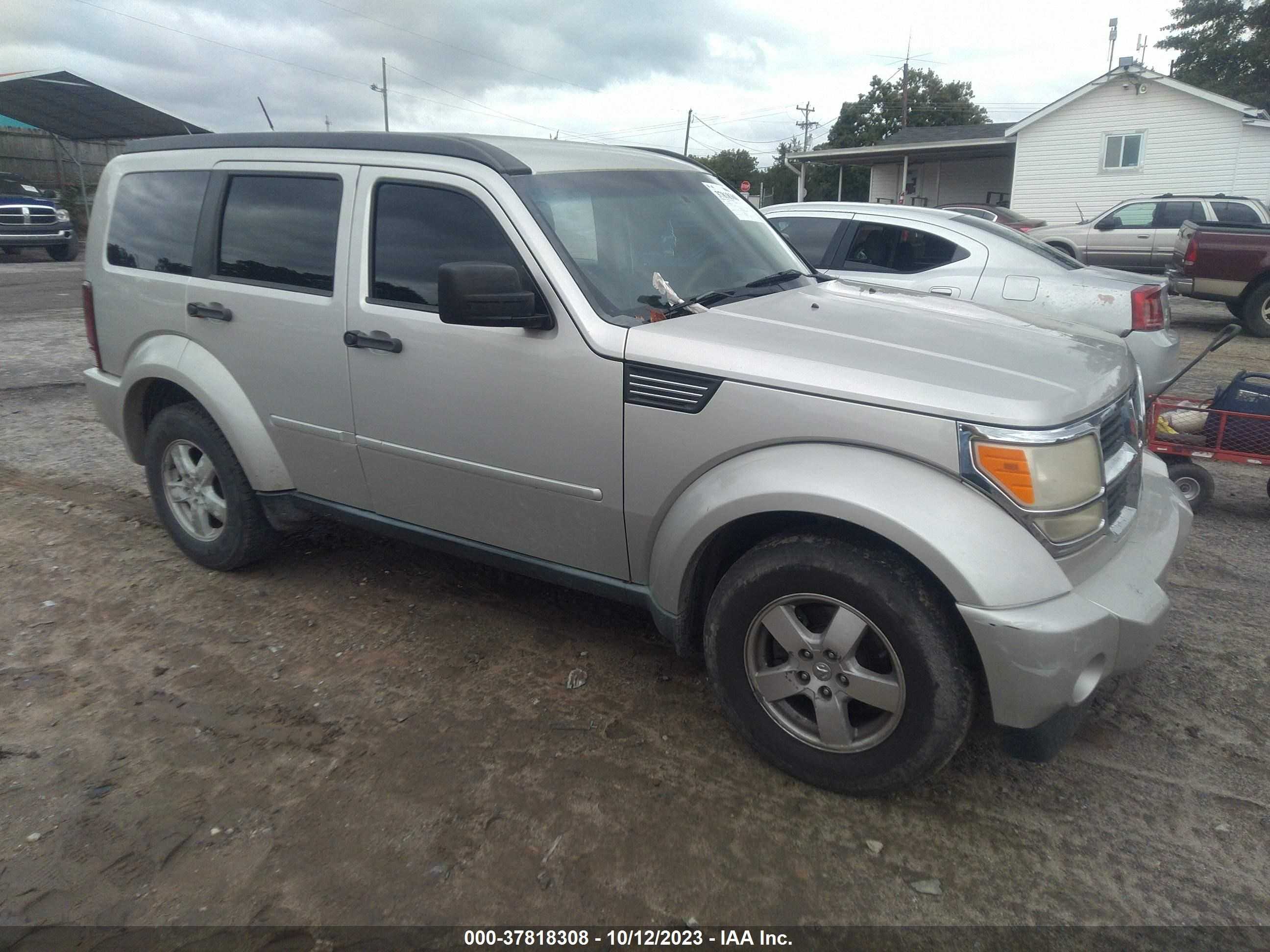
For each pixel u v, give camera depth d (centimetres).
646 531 305
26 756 302
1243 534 514
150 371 419
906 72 4878
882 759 271
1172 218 1786
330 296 361
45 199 2164
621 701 338
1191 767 303
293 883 249
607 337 298
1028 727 256
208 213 402
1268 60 4153
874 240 696
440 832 269
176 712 328
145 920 236
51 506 528
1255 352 1125
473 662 364
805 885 251
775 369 272
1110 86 2470
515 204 319
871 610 261
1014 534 248
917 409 254
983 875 256
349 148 365
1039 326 338
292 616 400
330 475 383
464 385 327
